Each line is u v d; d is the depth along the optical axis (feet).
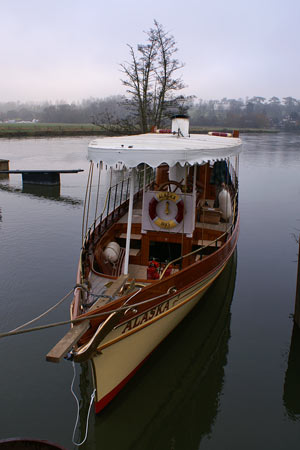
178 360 25.95
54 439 19.21
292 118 570.46
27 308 31.27
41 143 194.59
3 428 19.62
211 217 32.86
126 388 22.89
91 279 23.93
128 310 19.52
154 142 23.45
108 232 29.73
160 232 26.66
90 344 17.12
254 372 24.67
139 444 19.76
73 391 22.36
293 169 114.21
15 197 72.33
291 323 30.12
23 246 44.93
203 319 30.63
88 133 264.52
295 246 47.55
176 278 23.12
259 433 20.11
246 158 141.08
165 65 97.55
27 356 25.44
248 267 40.86
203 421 20.98
